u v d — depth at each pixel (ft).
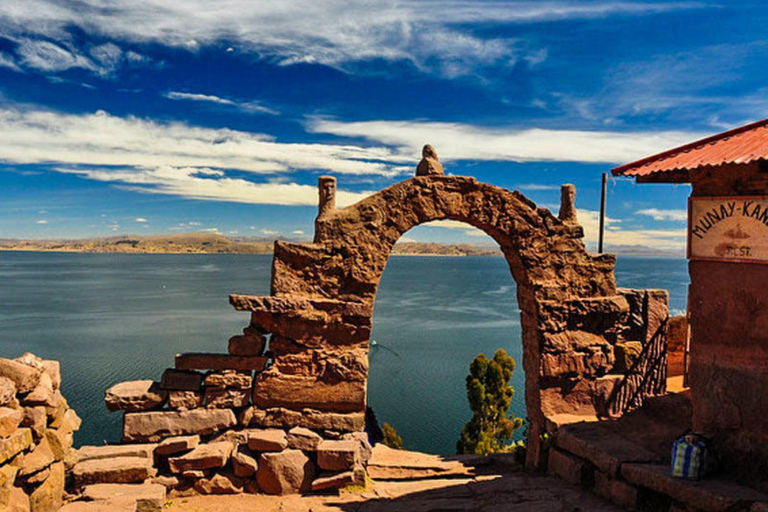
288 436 33.76
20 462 23.84
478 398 76.13
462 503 31.01
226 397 33.78
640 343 42.32
